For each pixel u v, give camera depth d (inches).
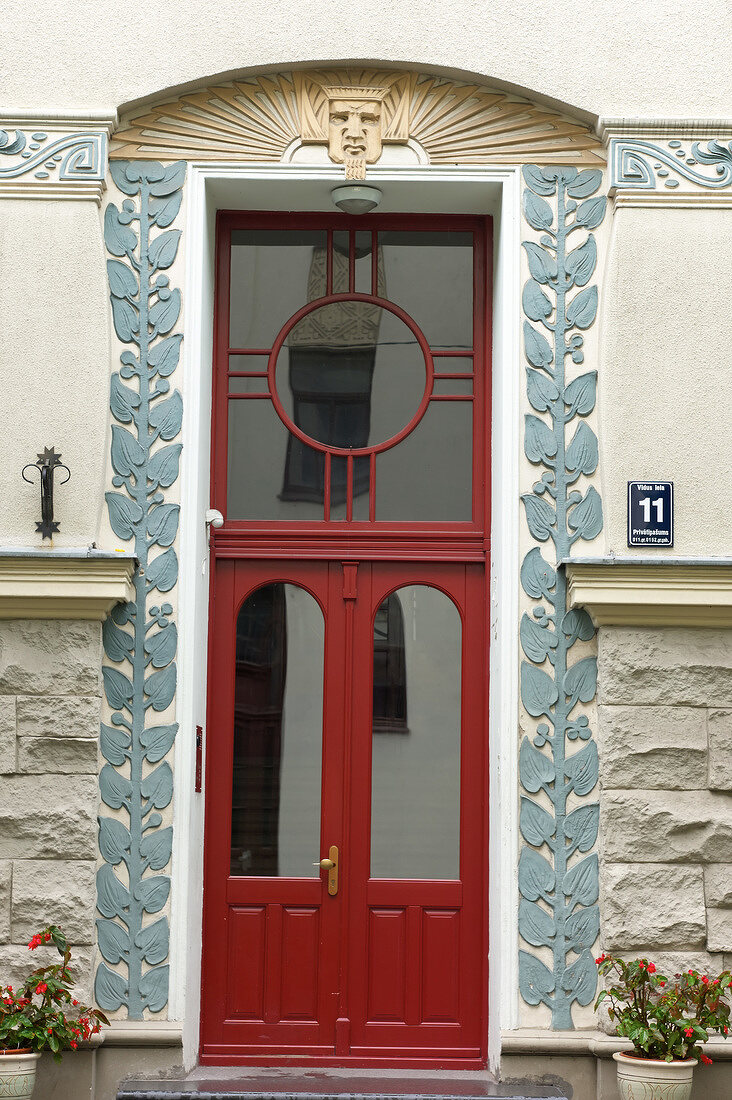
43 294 248.1
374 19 255.1
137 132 256.1
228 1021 256.4
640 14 256.7
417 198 263.1
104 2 254.7
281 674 266.5
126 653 244.1
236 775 263.4
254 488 269.0
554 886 240.2
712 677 240.7
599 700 242.4
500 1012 238.2
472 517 269.0
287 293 271.3
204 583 258.1
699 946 235.6
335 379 271.3
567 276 254.2
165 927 238.1
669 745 238.7
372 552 268.1
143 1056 236.7
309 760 264.5
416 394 271.0
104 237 252.8
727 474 245.3
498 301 261.4
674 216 251.4
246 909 260.1
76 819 236.7
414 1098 228.4
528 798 242.1
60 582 238.5
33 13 254.2
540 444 250.1
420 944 259.6
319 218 271.7
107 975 236.8
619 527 244.4
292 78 257.4
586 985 238.1
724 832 237.1
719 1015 225.3
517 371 251.8
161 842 239.9
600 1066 234.1
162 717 243.0
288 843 262.1
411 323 271.9
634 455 245.9
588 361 252.1
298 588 269.0
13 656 239.6
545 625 245.9
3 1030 219.1
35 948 231.5
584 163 256.4
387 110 257.1
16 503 243.4
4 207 249.6
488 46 255.4
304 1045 256.2
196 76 253.1
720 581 239.8
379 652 267.4
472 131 257.0
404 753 265.0
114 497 247.0
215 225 269.6
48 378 246.4
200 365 251.8
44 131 251.8
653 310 249.1
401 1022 257.6
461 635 267.9
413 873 261.6
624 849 237.1
